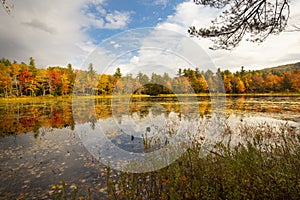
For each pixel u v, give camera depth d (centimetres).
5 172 351
